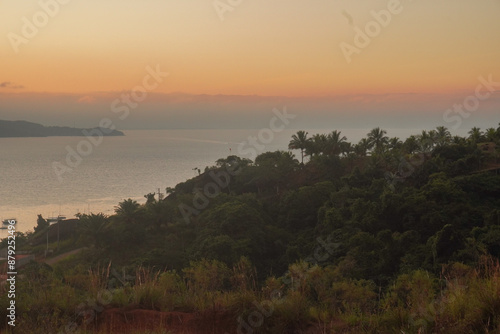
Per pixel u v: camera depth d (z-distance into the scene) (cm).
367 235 5356
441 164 8244
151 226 8200
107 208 17338
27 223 14438
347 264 4759
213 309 658
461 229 5916
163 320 652
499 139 9688
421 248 4978
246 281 714
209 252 6153
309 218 8062
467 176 7575
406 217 6350
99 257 6919
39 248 7938
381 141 10450
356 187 8306
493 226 4775
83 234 7538
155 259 6081
